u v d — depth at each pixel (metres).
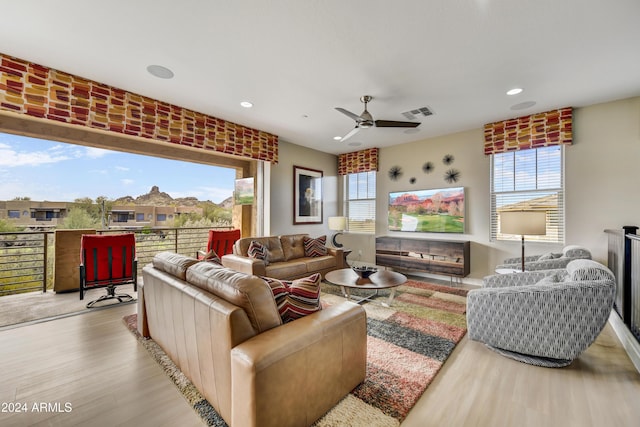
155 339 2.24
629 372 1.97
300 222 5.61
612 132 3.42
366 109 3.49
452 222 4.75
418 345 2.35
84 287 3.36
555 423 1.47
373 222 5.96
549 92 3.19
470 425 1.46
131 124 3.26
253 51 2.43
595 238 3.50
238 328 1.31
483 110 3.74
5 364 2.02
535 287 2.12
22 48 2.41
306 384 1.38
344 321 1.62
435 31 2.14
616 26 2.04
